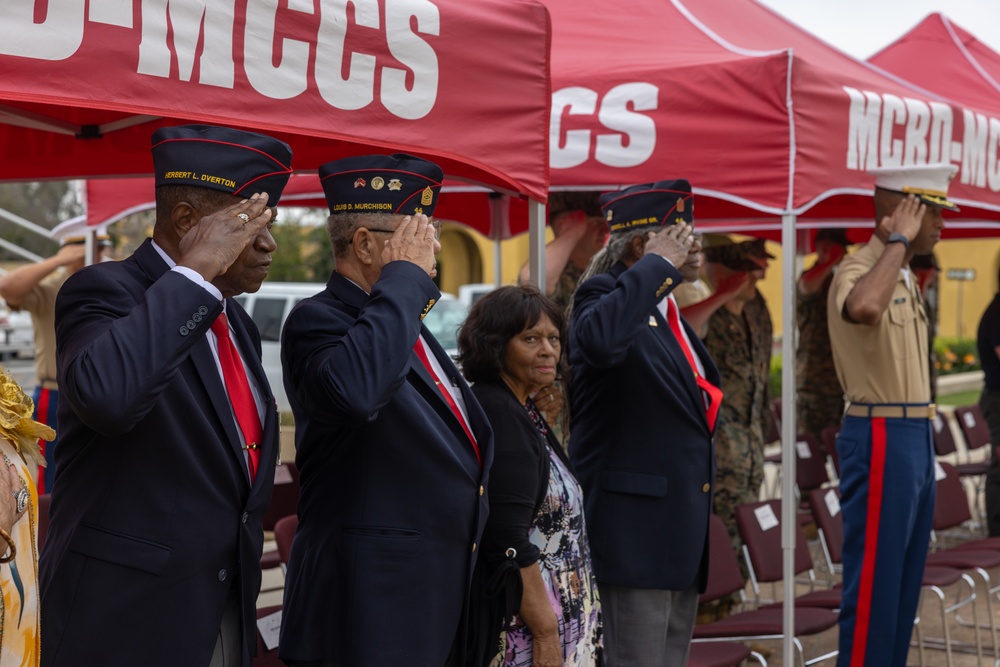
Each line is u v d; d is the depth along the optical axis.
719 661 3.57
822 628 4.11
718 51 4.16
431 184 2.44
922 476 4.17
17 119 3.07
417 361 2.45
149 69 2.19
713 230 7.72
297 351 2.34
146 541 1.97
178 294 1.92
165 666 1.96
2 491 1.80
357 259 2.43
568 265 4.49
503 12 2.95
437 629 2.33
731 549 4.26
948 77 6.59
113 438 1.99
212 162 2.05
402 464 2.34
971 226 7.04
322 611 2.34
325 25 2.49
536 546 2.67
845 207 6.85
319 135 2.49
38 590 1.90
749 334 5.30
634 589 3.31
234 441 2.08
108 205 5.66
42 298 5.67
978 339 7.36
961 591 6.41
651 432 3.31
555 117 3.94
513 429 2.64
